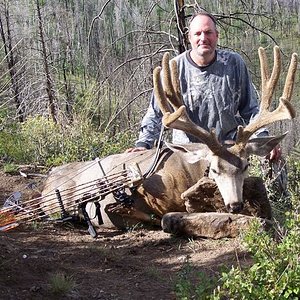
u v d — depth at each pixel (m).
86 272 2.20
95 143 4.68
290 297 1.76
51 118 6.27
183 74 3.04
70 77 10.33
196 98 3.03
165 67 2.83
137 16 6.21
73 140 4.76
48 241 2.67
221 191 2.69
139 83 5.57
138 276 2.19
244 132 2.77
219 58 3.02
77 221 3.05
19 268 2.12
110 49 6.12
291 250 1.84
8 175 4.14
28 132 4.97
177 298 1.92
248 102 3.10
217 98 3.02
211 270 2.21
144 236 2.80
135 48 5.73
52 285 1.97
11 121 5.67
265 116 2.80
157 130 3.24
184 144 2.89
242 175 2.70
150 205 2.94
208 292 1.84
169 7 5.73
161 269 2.30
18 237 2.69
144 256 2.48
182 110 2.67
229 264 2.27
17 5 11.55
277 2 5.96
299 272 1.74
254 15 5.36
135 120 5.65
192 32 2.99
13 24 11.22
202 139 2.74
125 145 4.69
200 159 2.83
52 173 3.44
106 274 2.20
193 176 2.89
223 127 3.06
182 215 2.72
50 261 2.26
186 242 2.64
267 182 3.15
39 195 3.38
